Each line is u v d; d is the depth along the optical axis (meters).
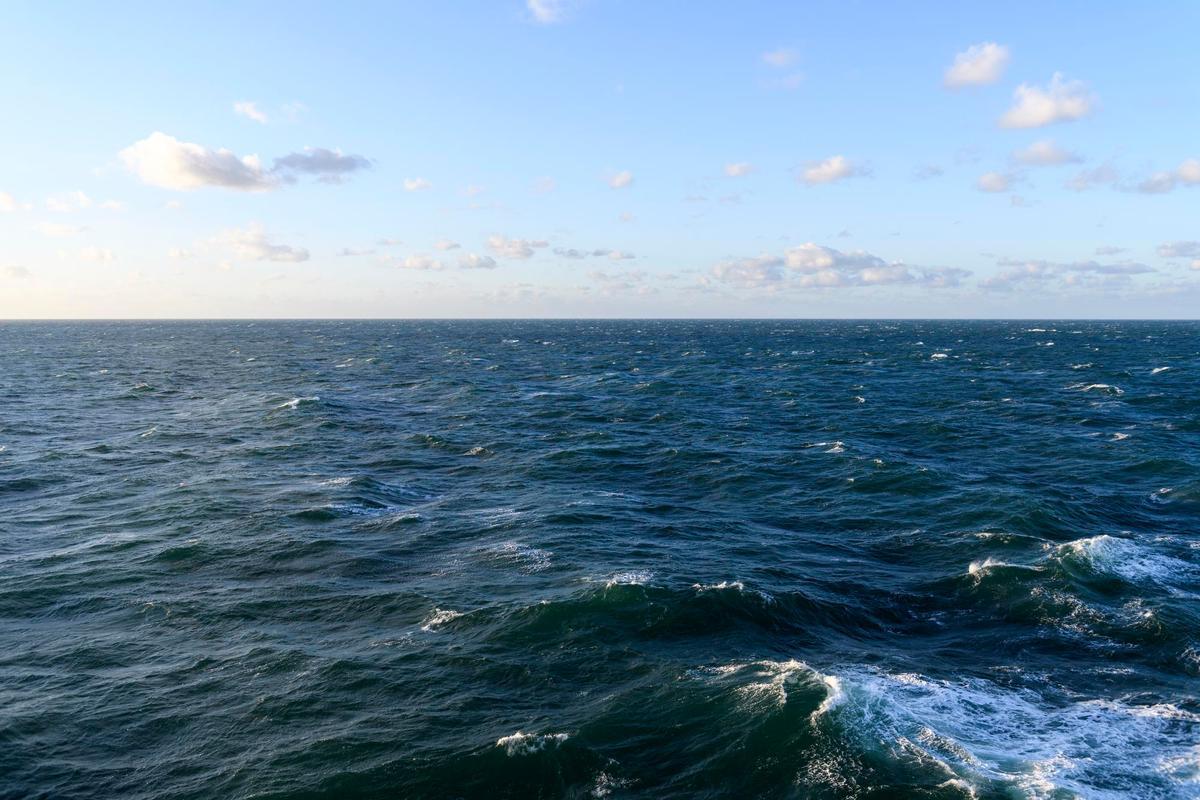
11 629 25.14
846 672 22.05
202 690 21.17
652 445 56.06
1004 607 26.77
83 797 16.78
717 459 51.12
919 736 18.56
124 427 64.25
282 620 25.72
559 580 28.88
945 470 47.25
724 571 30.02
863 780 16.97
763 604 26.34
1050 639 24.34
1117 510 38.38
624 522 37.06
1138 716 19.77
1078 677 21.95
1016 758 17.80
